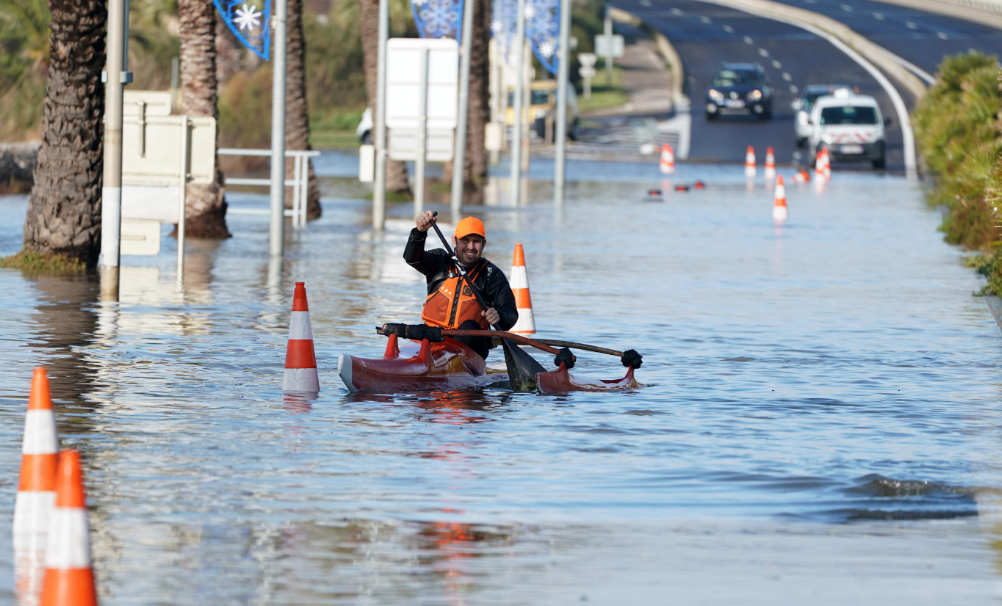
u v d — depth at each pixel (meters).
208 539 21.84
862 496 24.98
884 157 157.50
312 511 23.50
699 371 39.06
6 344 40.31
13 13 140.88
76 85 58.81
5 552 20.80
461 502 24.19
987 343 44.91
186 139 60.06
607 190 126.56
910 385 37.09
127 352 39.66
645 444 29.11
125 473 25.84
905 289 59.78
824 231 88.62
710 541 22.09
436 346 36.66
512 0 169.50
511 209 103.75
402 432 30.02
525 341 35.75
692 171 153.50
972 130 98.31
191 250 70.31
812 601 19.33
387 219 93.31
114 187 50.44
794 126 197.12
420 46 86.69
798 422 31.81
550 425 31.06
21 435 28.73
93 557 20.83
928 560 21.23
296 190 85.12
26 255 59.12
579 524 22.92
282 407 32.62
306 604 18.98
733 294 57.22
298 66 93.00
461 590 19.59
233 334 43.53
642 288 58.72
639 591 19.64
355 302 51.94
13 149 112.06
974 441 29.81
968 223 80.12
